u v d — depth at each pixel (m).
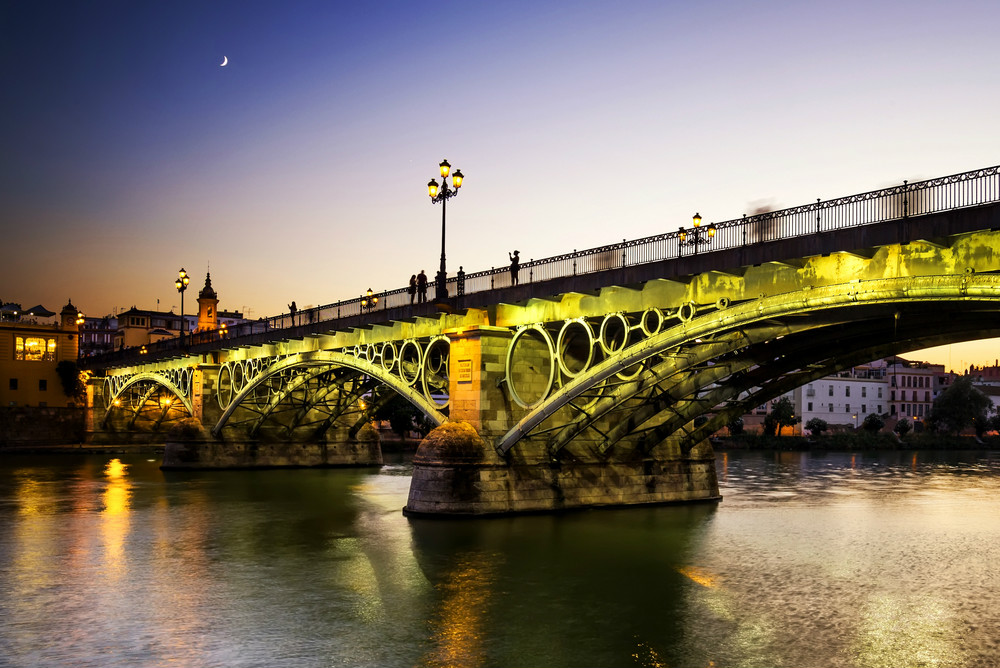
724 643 17.05
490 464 33.25
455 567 24.19
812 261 24.06
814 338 28.14
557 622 18.58
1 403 89.00
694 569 24.05
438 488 33.06
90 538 29.73
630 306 29.48
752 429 119.00
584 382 30.17
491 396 34.09
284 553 26.64
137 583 22.47
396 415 89.12
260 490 46.06
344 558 25.70
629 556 25.73
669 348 27.83
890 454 94.12
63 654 16.36
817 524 33.19
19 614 19.30
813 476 59.31
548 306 32.31
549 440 34.78
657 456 38.28
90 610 19.64
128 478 53.12
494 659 16.08
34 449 79.00
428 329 38.38
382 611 19.50
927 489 49.69
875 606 19.97
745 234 25.55
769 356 29.28
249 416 61.47
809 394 122.19
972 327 25.66
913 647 16.78
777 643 17.05
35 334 91.50
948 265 20.92
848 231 22.61
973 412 118.81
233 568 24.34
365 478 53.69
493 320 34.56
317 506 38.84
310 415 63.34
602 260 30.28
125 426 89.38
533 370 35.03
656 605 20.02
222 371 61.16
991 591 21.56
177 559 25.77
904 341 28.45
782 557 25.92
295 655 16.30
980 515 36.75
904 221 21.34
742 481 54.62
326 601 20.42
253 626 18.28
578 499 35.03
